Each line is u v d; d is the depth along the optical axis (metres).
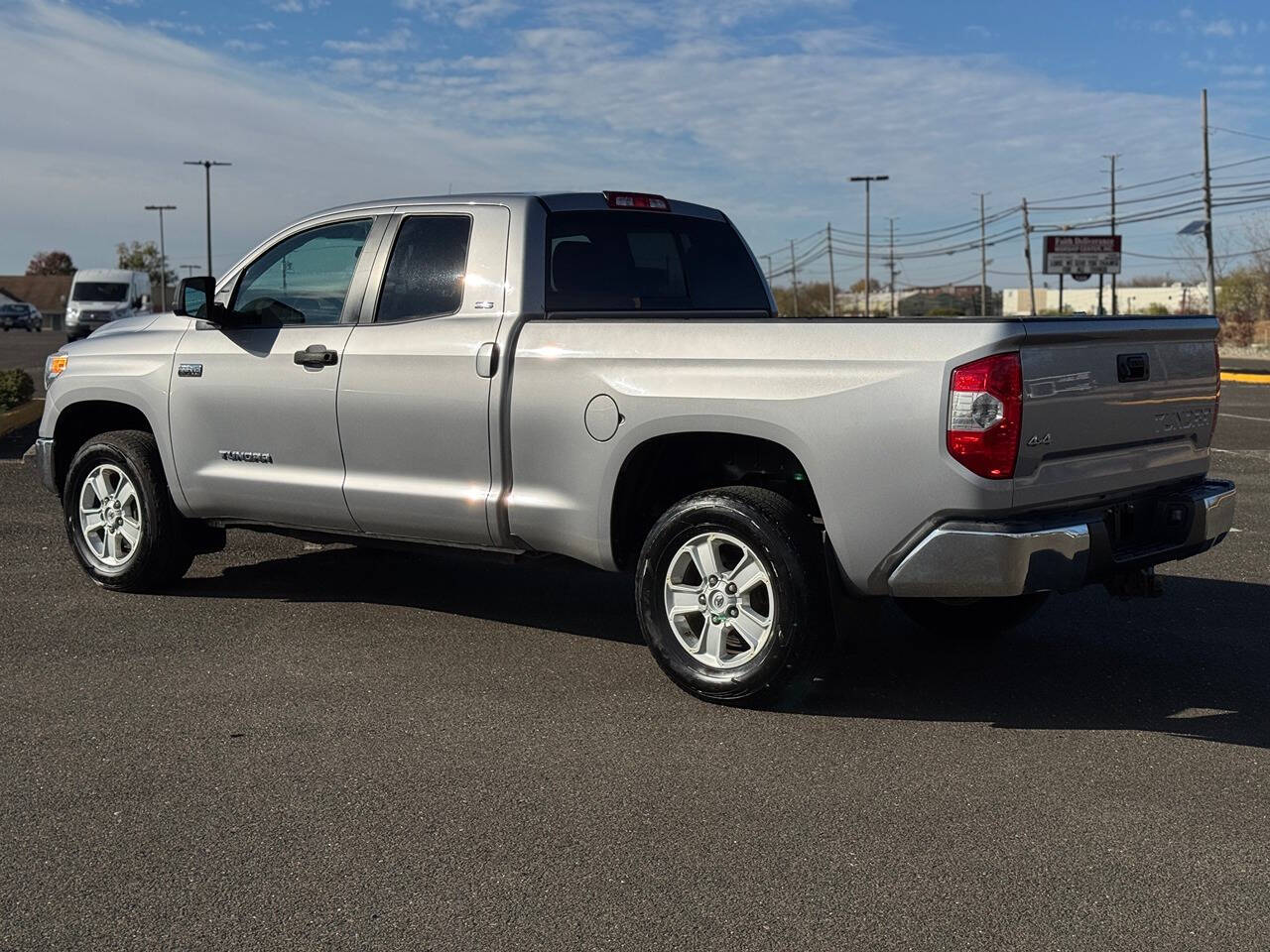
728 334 4.88
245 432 6.22
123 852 3.61
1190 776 4.24
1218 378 5.40
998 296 101.81
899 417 4.48
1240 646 5.90
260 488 6.19
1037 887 3.41
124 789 4.07
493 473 5.46
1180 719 4.84
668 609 5.04
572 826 3.80
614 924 3.20
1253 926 3.20
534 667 5.47
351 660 5.55
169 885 3.41
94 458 6.76
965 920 3.22
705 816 3.88
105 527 6.82
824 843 3.69
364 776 4.19
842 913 3.26
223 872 3.48
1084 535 4.49
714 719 4.80
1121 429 4.81
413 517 5.72
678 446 5.38
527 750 4.46
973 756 4.43
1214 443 14.75
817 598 4.71
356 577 7.25
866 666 5.55
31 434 14.27
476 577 7.32
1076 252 60.72
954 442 4.38
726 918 3.23
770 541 4.71
